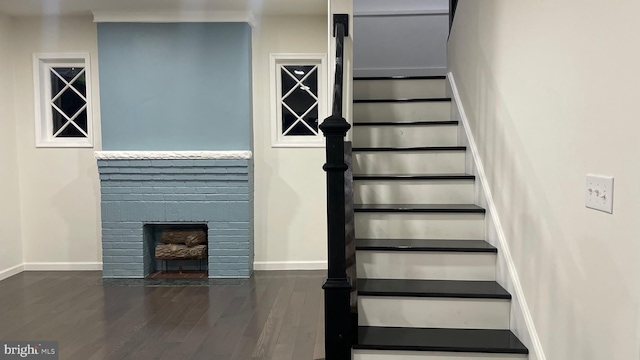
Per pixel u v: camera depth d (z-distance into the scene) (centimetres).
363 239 281
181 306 374
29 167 484
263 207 483
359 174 328
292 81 495
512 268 231
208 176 455
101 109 458
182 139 461
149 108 459
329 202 206
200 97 458
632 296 133
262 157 480
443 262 259
